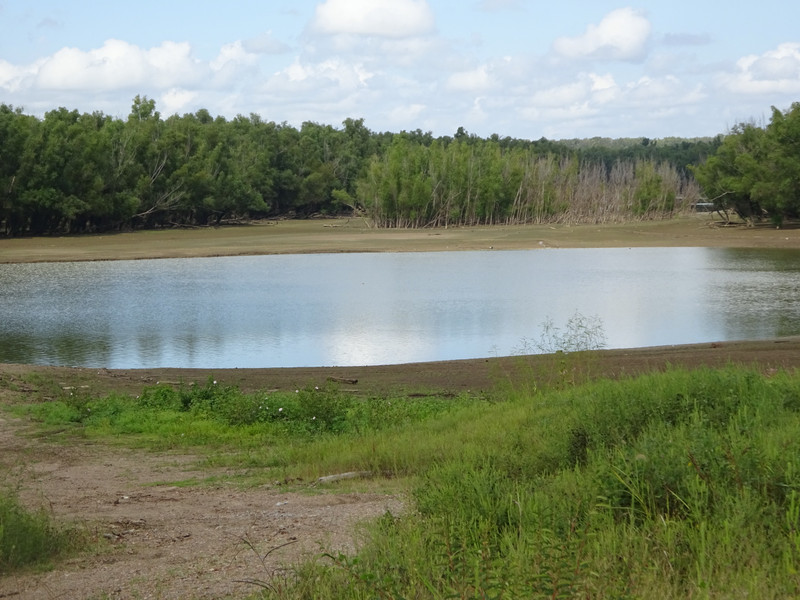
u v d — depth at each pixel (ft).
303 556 17.72
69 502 26.61
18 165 284.20
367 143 549.13
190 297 127.75
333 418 43.47
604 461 19.60
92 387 58.23
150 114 372.99
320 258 215.10
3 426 43.47
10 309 114.42
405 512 20.49
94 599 16.28
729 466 17.67
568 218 399.85
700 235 279.08
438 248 245.86
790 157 277.23
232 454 36.24
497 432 31.63
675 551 14.80
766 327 89.40
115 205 309.83
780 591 12.98
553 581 12.32
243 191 373.61
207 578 17.30
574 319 96.89
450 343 83.76
